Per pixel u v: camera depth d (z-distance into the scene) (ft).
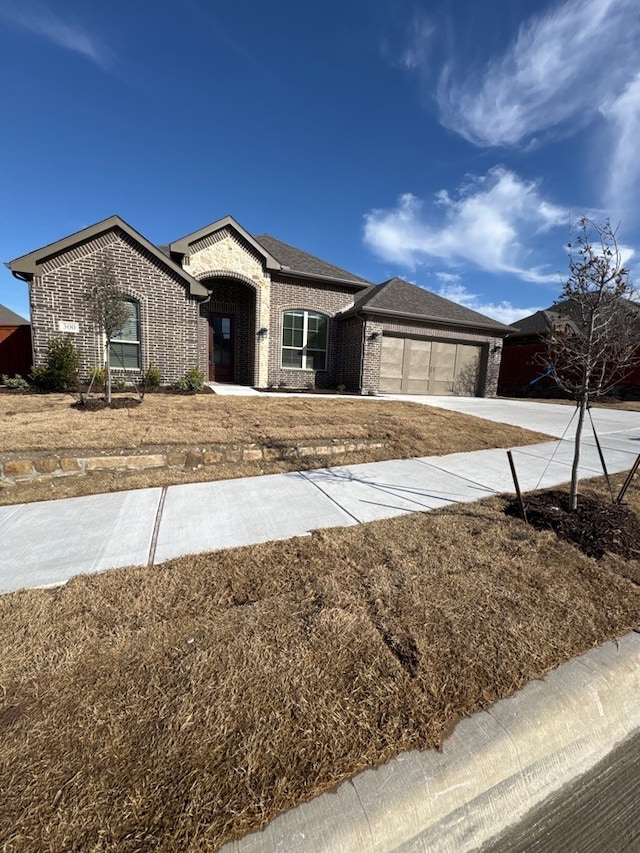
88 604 7.86
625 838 4.67
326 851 4.10
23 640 6.79
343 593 8.38
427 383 48.67
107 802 4.30
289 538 11.14
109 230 31.83
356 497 14.62
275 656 6.53
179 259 39.04
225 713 5.44
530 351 65.36
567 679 6.38
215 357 45.83
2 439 16.33
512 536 11.43
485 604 8.17
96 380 30.86
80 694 5.68
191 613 7.64
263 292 42.06
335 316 46.98
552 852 4.48
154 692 5.74
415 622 7.52
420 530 11.73
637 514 13.14
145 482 15.69
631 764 5.58
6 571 9.25
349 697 5.81
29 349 40.19
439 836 4.50
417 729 5.38
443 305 51.72
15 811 4.18
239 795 4.46
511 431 26.91
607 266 11.43
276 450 18.86
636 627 7.73
